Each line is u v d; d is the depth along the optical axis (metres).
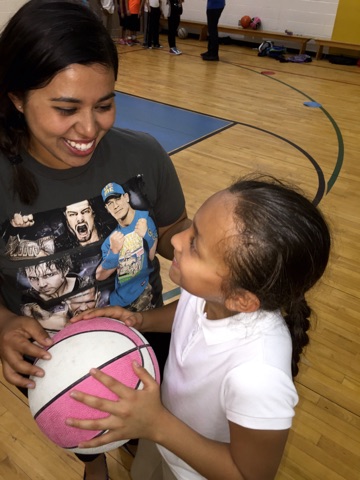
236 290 0.74
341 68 7.96
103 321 0.97
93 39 0.73
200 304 0.92
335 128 4.98
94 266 1.03
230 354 0.78
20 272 0.98
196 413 0.89
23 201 0.92
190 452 0.77
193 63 7.68
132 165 1.03
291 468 1.60
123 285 1.12
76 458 1.60
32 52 0.71
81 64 0.73
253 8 8.89
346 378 1.97
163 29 10.02
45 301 1.03
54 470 1.56
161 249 1.27
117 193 1.01
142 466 1.27
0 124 0.86
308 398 1.86
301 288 0.76
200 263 0.76
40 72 0.72
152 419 0.76
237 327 0.79
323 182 3.70
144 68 7.07
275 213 0.70
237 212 0.72
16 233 0.95
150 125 4.73
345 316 2.30
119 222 1.03
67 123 0.78
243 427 0.73
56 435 0.87
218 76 6.91
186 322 0.97
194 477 1.00
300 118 5.25
